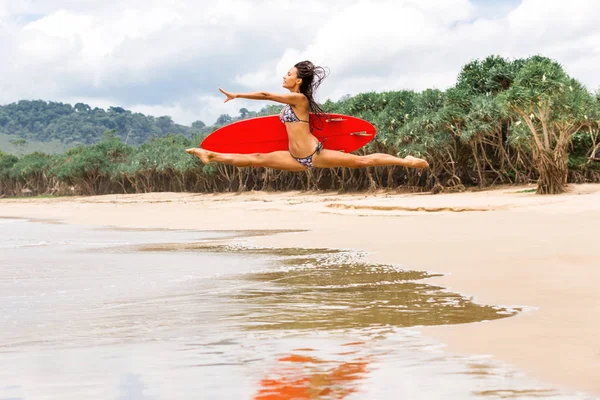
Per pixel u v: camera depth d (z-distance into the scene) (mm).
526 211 27078
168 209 57000
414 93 75375
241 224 31312
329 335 5930
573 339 5453
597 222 19844
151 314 7402
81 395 4137
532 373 4418
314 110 5871
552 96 41938
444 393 3990
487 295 8109
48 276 11703
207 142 5883
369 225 24875
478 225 21469
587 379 4246
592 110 45844
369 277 10391
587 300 7402
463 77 67750
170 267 13047
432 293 8484
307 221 30859
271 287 9570
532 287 8508
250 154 5863
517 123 47594
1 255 16641
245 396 4020
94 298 8844
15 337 6129
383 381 4289
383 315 6949
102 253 17047
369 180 78375
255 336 5961
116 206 73188
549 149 44062
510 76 60406
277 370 4656
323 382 4297
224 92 5602
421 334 5867
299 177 92750
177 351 5379
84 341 5887
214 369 4727
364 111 76438
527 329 5918
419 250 14570
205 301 8328
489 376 4367
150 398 4035
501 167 62875
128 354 5289
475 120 59531
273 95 5676
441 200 44719
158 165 122062
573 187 46500
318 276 10766
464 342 5453
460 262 11844
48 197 146000
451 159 64125
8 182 171250
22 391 4246
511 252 12875
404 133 67250
